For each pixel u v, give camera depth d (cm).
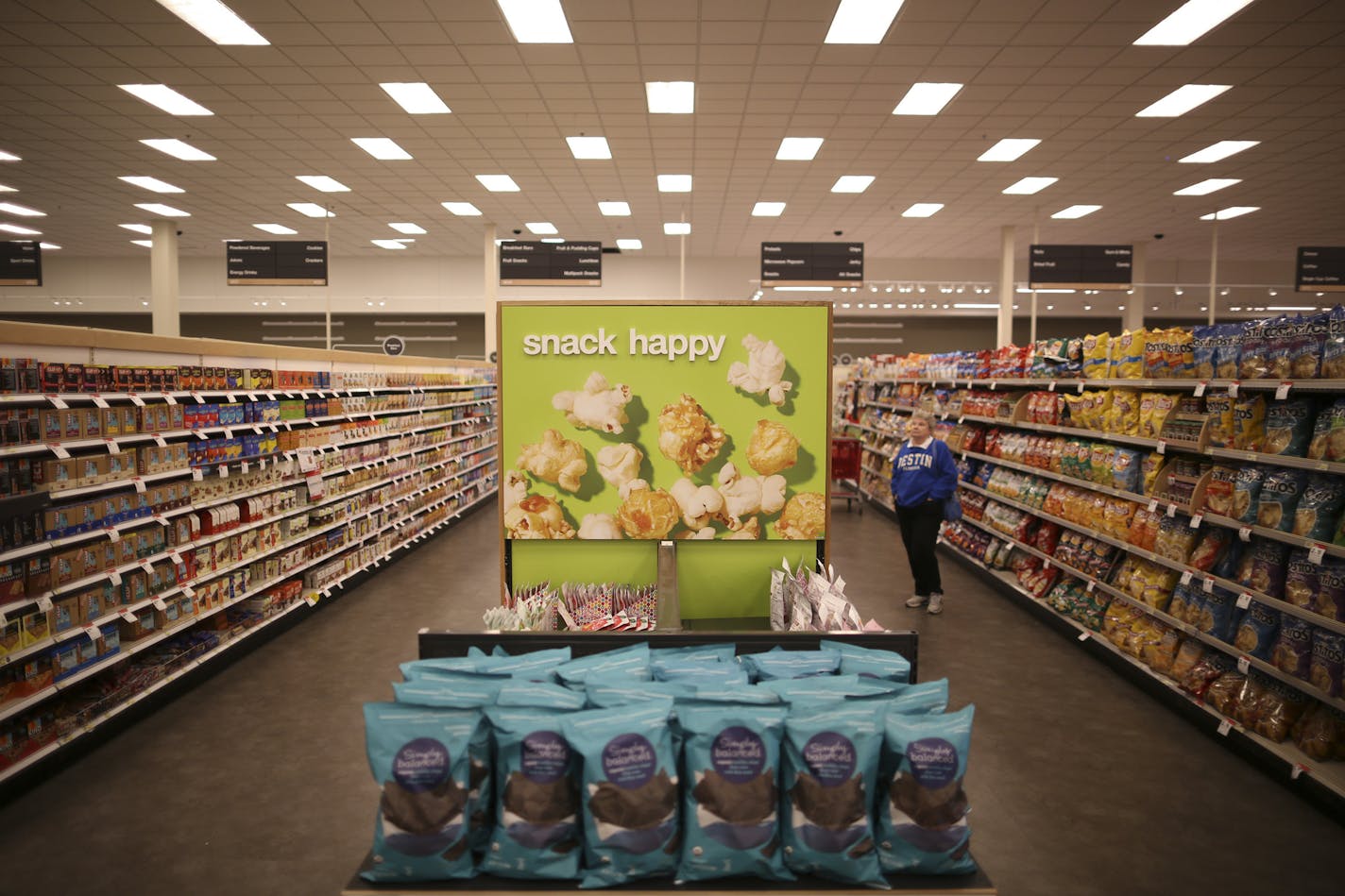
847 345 2253
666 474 268
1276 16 674
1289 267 2072
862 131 996
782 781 161
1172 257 2028
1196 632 421
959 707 443
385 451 813
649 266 2061
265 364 604
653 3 655
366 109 915
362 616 622
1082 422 583
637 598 273
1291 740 365
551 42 733
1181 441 451
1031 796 345
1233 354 408
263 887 279
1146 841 309
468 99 884
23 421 353
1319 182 1240
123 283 2083
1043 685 477
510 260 1242
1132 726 418
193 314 2112
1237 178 1220
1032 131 992
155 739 399
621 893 154
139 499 424
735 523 269
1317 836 313
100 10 670
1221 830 317
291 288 2077
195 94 869
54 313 2102
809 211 1483
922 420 632
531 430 268
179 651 463
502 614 227
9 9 666
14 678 342
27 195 1357
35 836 310
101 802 337
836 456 1133
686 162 1146
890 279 2064
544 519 269
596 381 267
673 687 174
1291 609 350
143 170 1186
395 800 154
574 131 1000
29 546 350
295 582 614
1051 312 2164
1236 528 390
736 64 786
